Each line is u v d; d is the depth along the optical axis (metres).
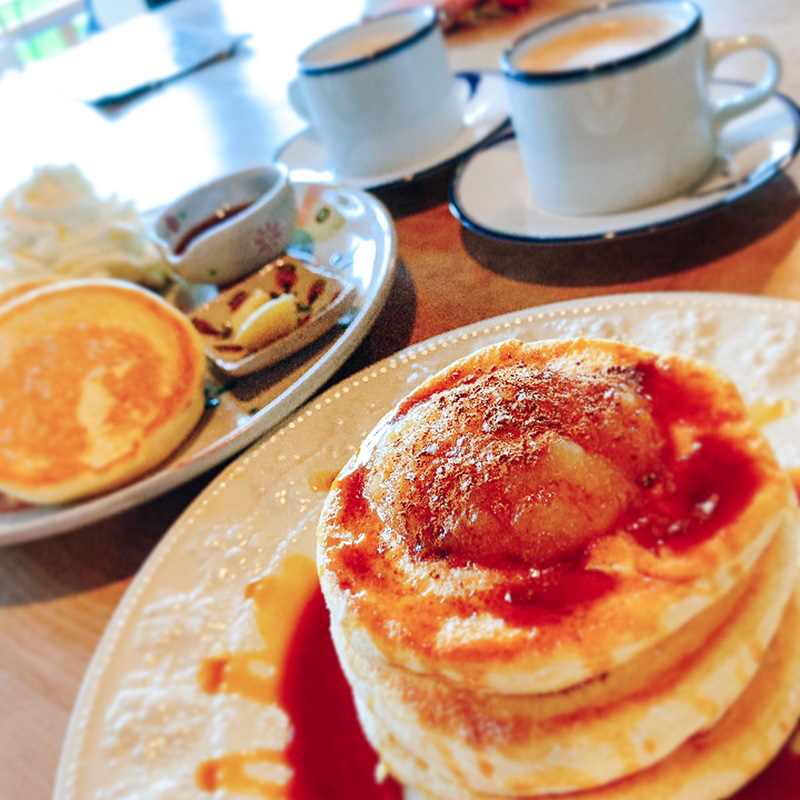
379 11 0.76
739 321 0.30
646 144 0.36
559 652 0.20
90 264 0.49
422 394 0.27
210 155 0.64
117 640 0.30
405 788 0.25
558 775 0.21
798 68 0.43
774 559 0.22
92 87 0.90
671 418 0.23
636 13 0.40
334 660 0.28
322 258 0.42
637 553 0.21
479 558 0.22
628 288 0.34
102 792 0.26
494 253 0.38
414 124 0.49
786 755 0.22
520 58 0.40
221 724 0.27
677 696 0.21
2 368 0.36
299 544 0.31
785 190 0.35
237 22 0.95
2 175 0.75
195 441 0.37
